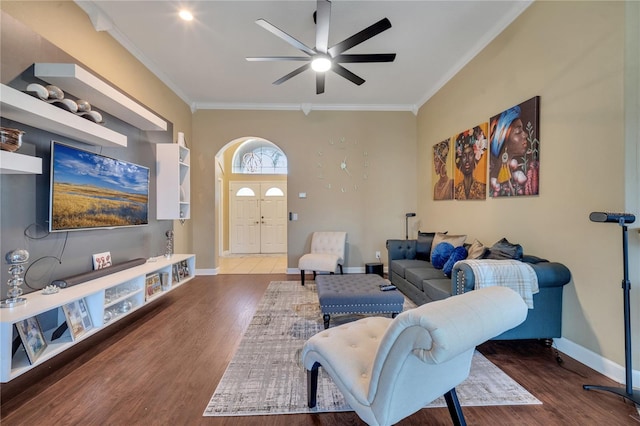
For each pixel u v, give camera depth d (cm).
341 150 538
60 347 195
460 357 144
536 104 259
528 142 269
